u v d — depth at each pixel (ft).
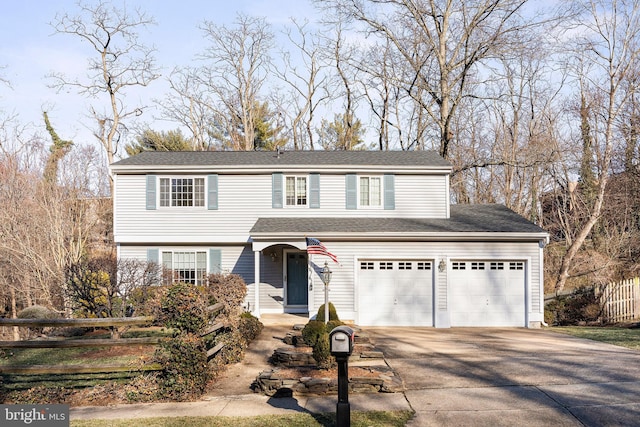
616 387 32.63
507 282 65.77
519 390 32.89
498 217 73.46
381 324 65.62
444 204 73.20
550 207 130.31
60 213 91.86
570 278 100.78
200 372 33.76
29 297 89.30
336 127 141.59
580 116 112.47
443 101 100.48
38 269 88.02
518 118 123.95
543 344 50.90
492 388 33.60
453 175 118.73
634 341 52.01
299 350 43.93
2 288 92.79
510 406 29.94
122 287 56.95
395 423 27.71
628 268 95.30
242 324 50.52
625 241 102.89
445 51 102.42
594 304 75.25
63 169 104.37
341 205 73.46
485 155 125.18
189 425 27.73
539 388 33.12
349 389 33.58
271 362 44.24
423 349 48.75
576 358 42.34
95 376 37.50
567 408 29.19
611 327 67.46
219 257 73.92
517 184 125.49
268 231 65.41
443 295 65.21
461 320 65.41
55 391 33.17
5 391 33.37
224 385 36.81
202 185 73.77
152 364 33.53
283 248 74.02
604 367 38.40
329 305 58.18
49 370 33.01
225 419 28.73
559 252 110.22
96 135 120.78
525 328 64.28
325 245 66.03
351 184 73.46
